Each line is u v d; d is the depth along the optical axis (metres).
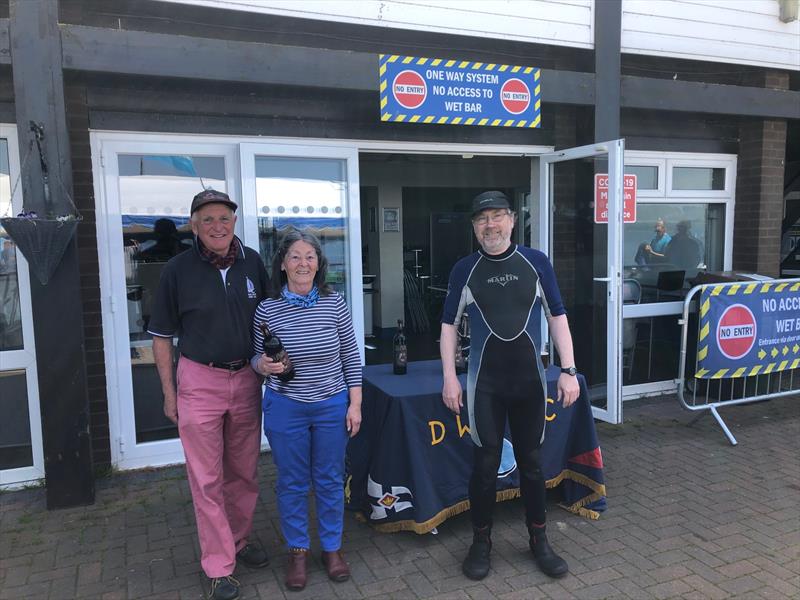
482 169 8.26
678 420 5.03
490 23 4.46
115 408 4.00
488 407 2.79
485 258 2.80
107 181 3.87
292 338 2.63
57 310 3.42
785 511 3.43
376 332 8.38
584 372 5.09
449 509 3.14
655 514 3.42
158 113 3.92
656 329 5.71
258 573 2.88
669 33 5.08
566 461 3.43
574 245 5.23
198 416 2.63
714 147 5.79
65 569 2.92
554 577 2.80
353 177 4.45
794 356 4.95
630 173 5.52
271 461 4.26
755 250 5.81
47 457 3.48
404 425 3.02
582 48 4.75
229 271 2.70
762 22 5.45
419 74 4.10
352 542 3.15
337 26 4.24
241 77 3.68
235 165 4.16
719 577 2.80
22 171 3.30
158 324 2.67
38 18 3.27
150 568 2.92
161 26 3.83
